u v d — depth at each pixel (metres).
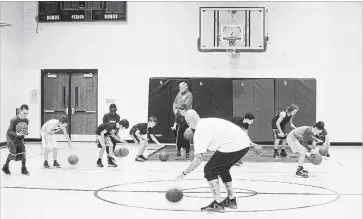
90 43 16.44
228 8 15.59
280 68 16.02
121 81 16.34
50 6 16.45
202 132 5.74
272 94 15.70
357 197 7.05
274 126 12.05
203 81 15.84
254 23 15.91
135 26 16.28
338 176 9.19
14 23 16.16
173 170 9.95
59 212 6.04
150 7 16.23
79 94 16.56
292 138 9.20
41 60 16.56
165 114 15.80
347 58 15.98
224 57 16.09
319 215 5.84
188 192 7.44
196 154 5.71
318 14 15.98
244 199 6.86
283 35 16.02
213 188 5.94
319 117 16.02
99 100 16.36
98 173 9.49
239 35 15.67
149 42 16.27
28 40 16.58
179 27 16.20
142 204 6.51
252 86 15.73
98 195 7.19
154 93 15.88
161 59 16.25
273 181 8.55
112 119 11.01
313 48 15.98
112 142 10.92
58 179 8.73
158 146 15.16
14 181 8.49
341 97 15.97
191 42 16.17
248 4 16.12
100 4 16.31
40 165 10.72
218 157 5.81
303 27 15.99
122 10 16.23
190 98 14.99
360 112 15.98
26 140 16.59
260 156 12.44
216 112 15.76
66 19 16.39
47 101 16.61
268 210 6.12
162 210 6.11
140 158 11.50
